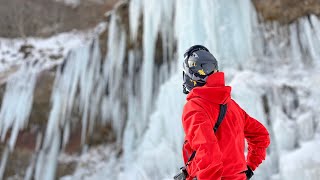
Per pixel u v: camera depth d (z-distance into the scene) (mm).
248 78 5184
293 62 5383
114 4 8156
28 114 6414
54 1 8406
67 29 7875
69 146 6309
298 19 5539
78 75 6531
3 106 6465
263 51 5535
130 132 6148
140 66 6336
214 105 1950
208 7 5516
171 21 6098
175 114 5508
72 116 6391
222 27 5508
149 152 5664
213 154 1812
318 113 4793
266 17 5637
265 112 4980
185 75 2104
